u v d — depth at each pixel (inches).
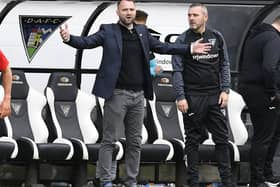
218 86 1131.9
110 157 1095.0
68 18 1389.0
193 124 1127.0
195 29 1119.6
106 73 1077.8
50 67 1381.6
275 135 1202.6
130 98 1089.4
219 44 1128.8
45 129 1238.9
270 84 1154.7
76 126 1258.0
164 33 1369.3
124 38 1083.3
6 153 1160.8
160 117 1291.8
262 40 1160.8
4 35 1393.9
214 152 1242.6
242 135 1295.5
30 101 1250.6
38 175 1214.3
